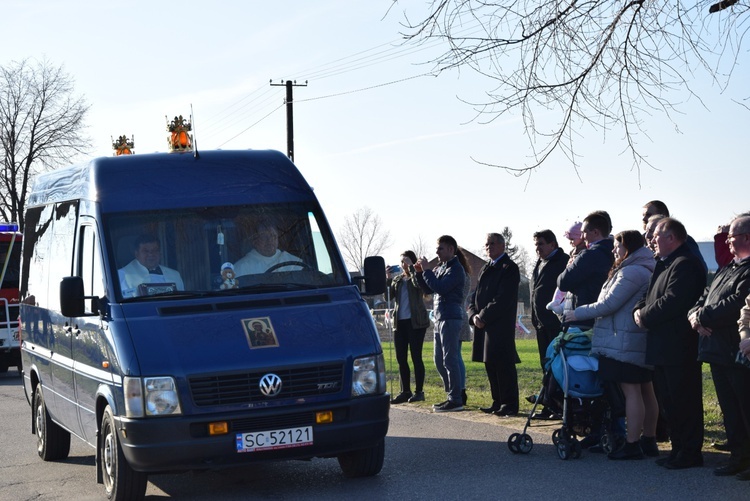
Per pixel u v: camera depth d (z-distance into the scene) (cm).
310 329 804
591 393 886
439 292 1225
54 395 994
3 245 2233
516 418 1142
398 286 1381
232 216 879
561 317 957
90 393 849
